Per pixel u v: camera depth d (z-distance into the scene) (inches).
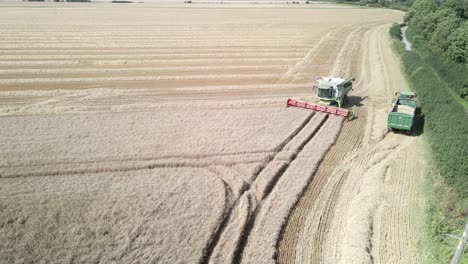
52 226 665.0
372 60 1995.6
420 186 822.5
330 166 901.2
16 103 1256.2
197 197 754.8
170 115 1163.3
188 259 601.6
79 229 658.8
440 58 1710.1
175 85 1489.9
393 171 884.6
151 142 978.7
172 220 686.5
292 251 636.7
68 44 2162.9
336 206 753.6
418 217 719.7
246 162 895.1
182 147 954.7
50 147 941.8
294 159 924.6
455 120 1040.8
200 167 875.4
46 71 1633.9
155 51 2044.8
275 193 781.3
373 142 1031.0
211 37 2488.9
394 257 622.2
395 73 1745.8
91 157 898.1
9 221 677.3
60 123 1086.4
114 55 1935.3
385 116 1208.2
